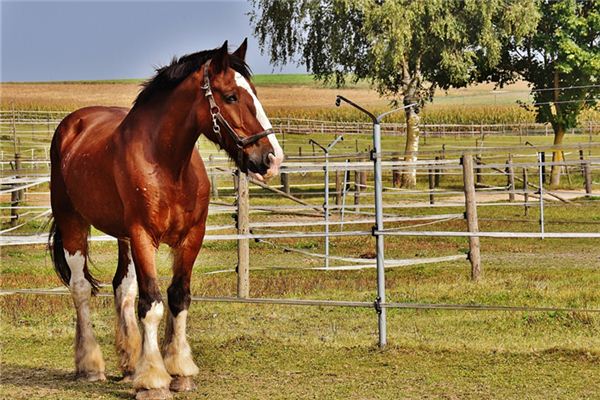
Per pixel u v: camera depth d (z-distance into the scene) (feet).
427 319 34.88
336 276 48.70
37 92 312.09
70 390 24.03
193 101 22.44
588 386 23.85
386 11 115.96
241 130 22.15
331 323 34.55
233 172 40.22
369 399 22.72
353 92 313.32
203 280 46.29
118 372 26.58
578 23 120.26
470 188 45.27
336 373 25.68
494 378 24.86
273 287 43.68
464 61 124.57
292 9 127.44
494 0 119.34
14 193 72.13
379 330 29.30
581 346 28.43
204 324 34.68
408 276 48.19
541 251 59.41
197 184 23.22
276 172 22.02
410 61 126.82
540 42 123.03
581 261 53.93
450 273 48.70
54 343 30.91
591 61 118.83
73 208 26.14
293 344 29.86
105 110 27.27
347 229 70.79
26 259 59.77
